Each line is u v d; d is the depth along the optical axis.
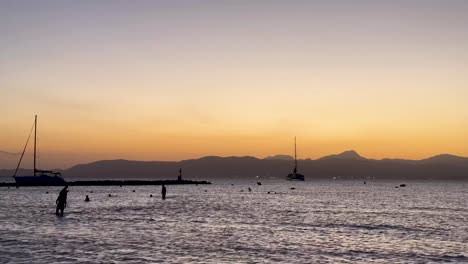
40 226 43.47
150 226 45.00
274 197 112.69
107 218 52.44
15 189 129.38
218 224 47.94
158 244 33.72
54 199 86.00
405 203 92.94
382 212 68.75
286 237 38.81
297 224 49.28
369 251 32.53
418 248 34.25
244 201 93.44
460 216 62.56
